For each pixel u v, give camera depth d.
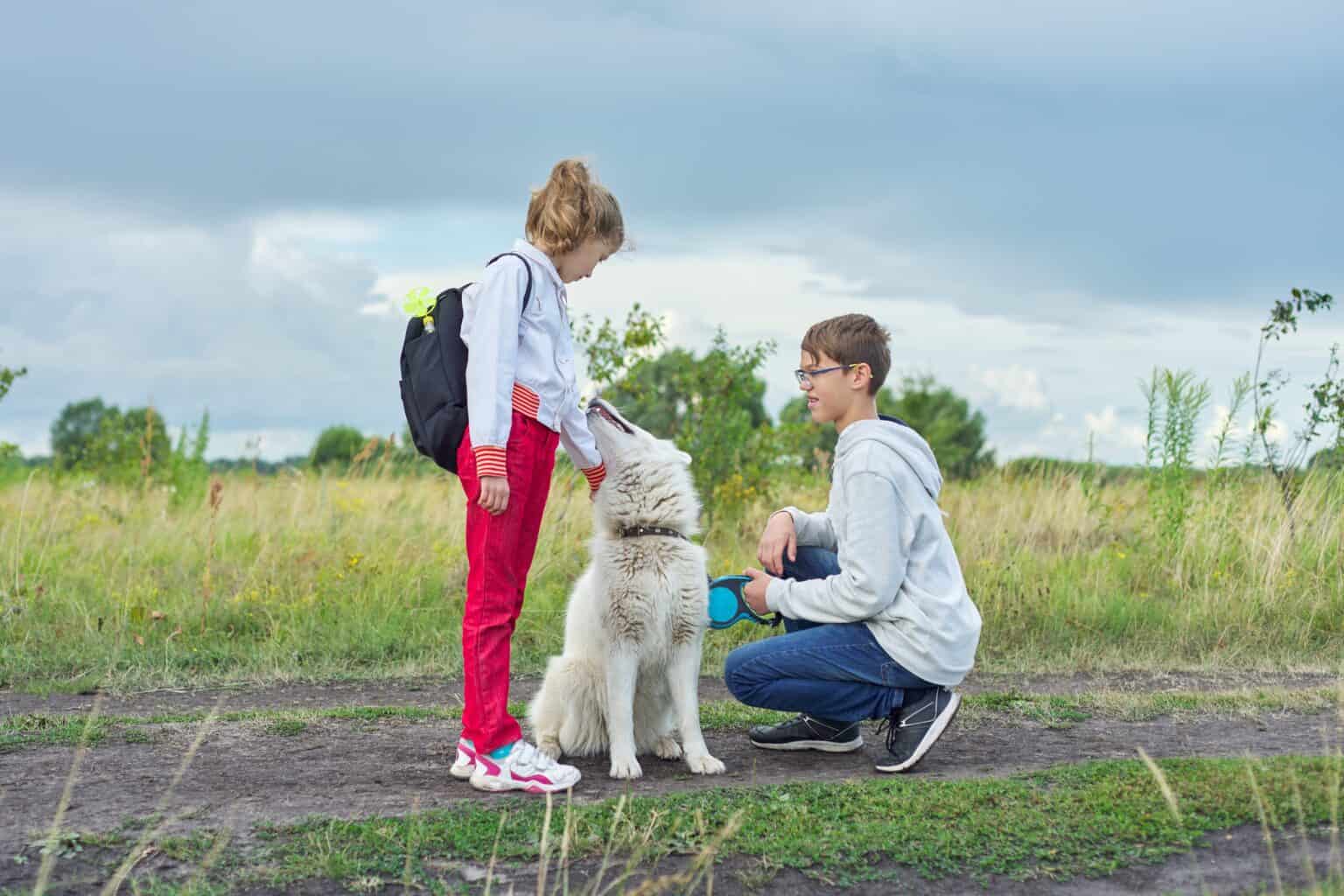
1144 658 6.56
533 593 7.43
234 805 3.35
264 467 11.32
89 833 3.03
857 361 3.83
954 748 4.27
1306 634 6.93
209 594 7.05
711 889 2.73
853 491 3.72
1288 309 8.38
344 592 7.42
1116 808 3.20
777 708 3.99
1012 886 2.77
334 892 2.72
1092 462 10.28
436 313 3.61
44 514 9.04
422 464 11.12
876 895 2.73
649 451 3.93
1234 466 8.54
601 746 4.14
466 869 2.86
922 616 3.69
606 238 3.66
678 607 3.86
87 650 6.28
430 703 5.43
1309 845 2.96
